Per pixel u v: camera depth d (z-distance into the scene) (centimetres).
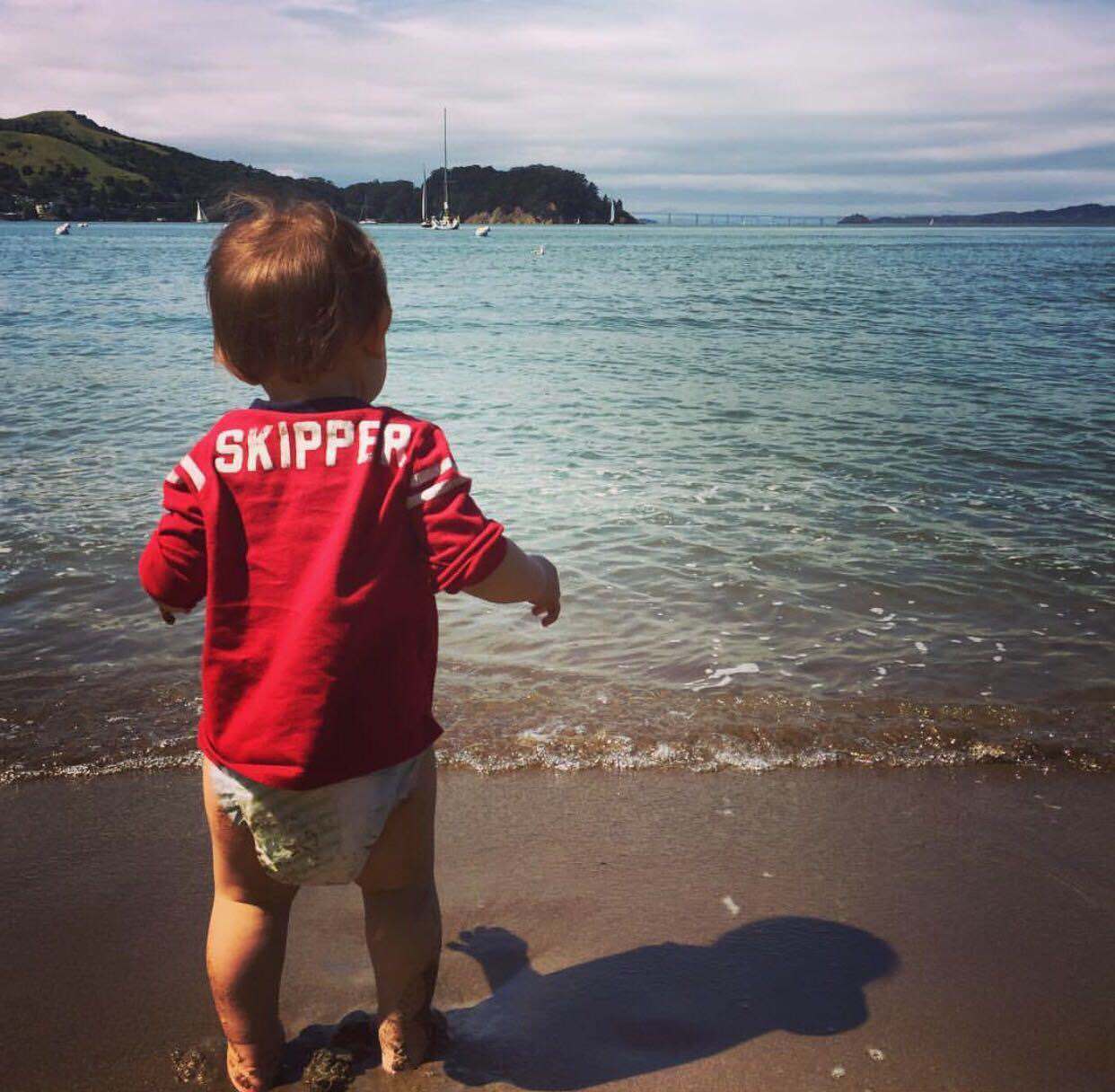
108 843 242
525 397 939
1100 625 402
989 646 380
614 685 339
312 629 137
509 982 192
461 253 6156
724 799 268
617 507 555
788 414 857
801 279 3272
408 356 1290
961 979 195
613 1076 168
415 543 144
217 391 923
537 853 240
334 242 143
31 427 742
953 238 13962
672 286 2905
